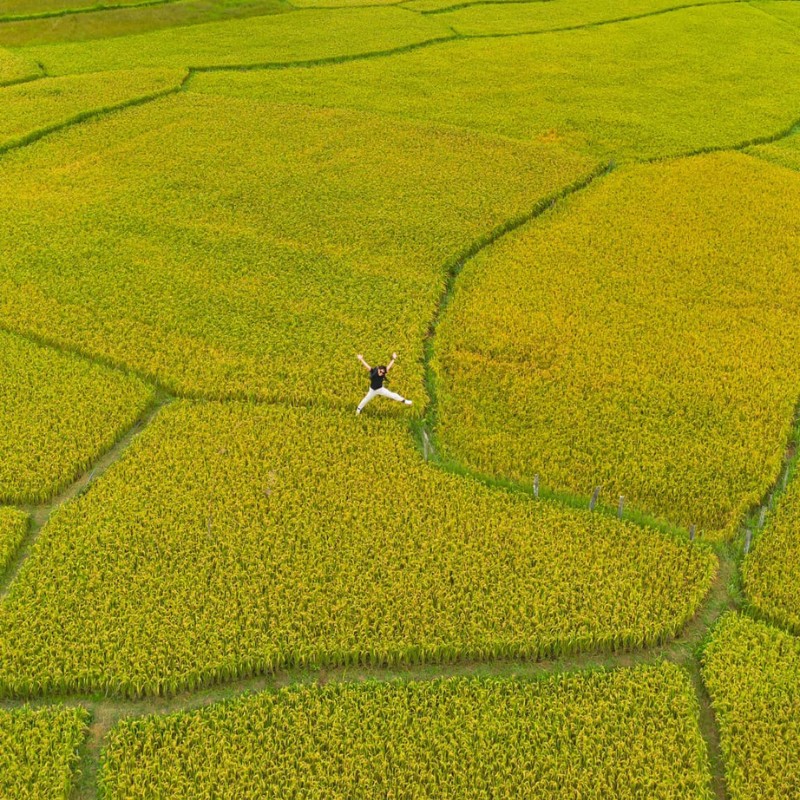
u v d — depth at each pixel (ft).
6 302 116.57
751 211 148.97
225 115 191.83
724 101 211.61
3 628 69.72
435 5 300.20
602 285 124.36
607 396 99.50
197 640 68.95
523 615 70.85
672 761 60.64
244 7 293.23
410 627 70.03
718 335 111.75
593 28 277.03
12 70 219.61
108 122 185.57
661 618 71.26
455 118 195.31
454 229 141.28
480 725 62.85
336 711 63.57
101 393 98.99
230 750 61.26
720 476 87.86
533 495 85.56
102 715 64.90
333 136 180.96
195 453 89.56
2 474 85.87
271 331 111.34
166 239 135.44
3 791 58.29
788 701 64.49
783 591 73.82
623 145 181.88
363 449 91.25
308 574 74.90
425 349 111.04
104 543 77.97
